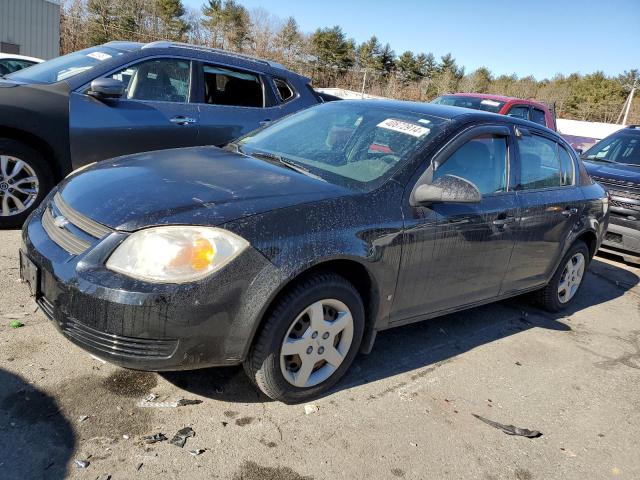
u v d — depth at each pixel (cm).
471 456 283
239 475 243
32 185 496
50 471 229
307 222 274
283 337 274
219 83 603
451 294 365
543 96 6950
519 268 418
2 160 477
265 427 277
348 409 304
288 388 288
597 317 518
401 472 262
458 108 409
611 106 6781
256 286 254
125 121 527
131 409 275
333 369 307
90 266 245
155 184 285
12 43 2414
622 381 393
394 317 334
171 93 565
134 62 545
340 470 257
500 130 396
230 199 272
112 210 262
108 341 241
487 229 366
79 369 299
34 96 489
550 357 413
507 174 397
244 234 254
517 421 322
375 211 303
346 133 374
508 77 7556
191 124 566
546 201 426
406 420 303
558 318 498
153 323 238
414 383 344
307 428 282
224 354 258
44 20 2517
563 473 283
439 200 315
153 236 246
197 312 243
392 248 308
